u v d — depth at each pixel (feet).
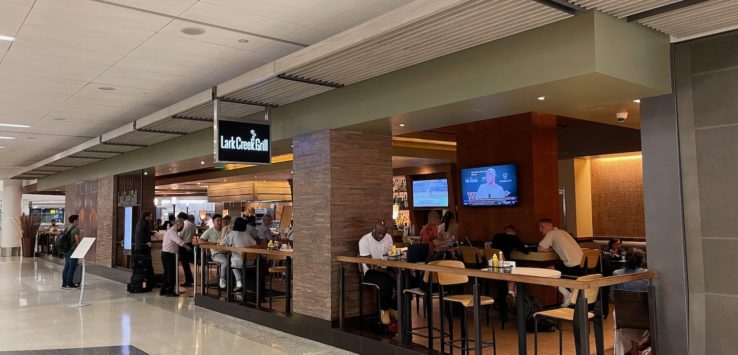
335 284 21.75
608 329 22.49
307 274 22.94
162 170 40.42
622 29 14.52
